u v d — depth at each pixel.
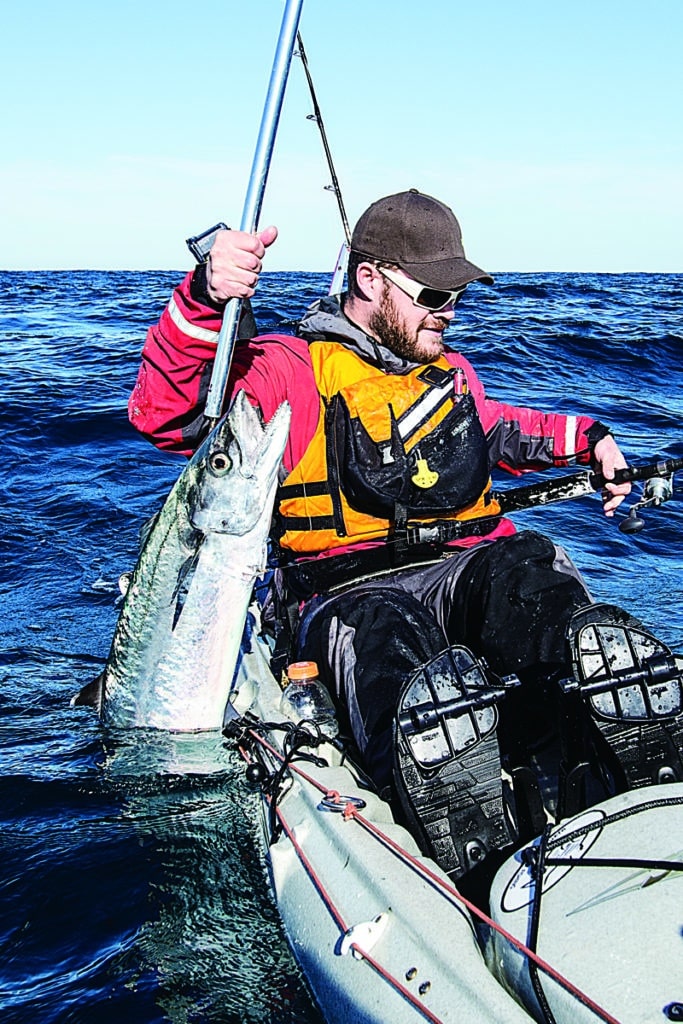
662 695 2.16
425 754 2.11
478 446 3.01
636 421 9.21
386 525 2.96
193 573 3.22
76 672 4.27
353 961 1.96
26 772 3.36
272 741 2.80
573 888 1.78
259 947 2.37
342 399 2.90
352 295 3.03
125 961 2.45
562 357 12.91
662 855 1.78
